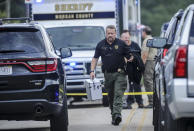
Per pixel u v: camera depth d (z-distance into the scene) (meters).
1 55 25.23
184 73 20.36
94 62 33.00
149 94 41.59
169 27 27.52
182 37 20.84
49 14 46.53
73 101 46.25
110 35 32.25
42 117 25.59
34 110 24.98
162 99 24.28
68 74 42.94
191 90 20.25
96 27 45.09
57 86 25.45
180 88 20.25
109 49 32.34
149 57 41.88
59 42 44.28
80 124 33.16
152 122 32.91
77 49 43.75
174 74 20.47
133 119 35.12
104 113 38.62
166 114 22.53
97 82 33.34
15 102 24.89
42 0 46.66
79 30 44.78
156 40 25.08
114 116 32.31
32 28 26.17
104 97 42.69
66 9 46.41
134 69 32.81
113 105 32.41
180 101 20.16
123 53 32.34
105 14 46.38
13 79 25.05
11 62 25.08
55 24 45.88
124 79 32.47
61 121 26.88
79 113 38.97
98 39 44.50
